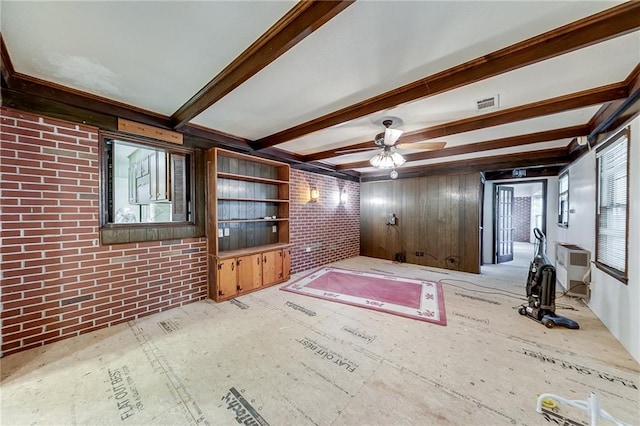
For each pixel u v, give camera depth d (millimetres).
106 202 2713
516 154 4676
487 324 2846
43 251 2307
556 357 2213
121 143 2865
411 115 2879
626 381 1906
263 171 4488
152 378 1922
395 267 5645
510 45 1696
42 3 1338
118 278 2760
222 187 3838
